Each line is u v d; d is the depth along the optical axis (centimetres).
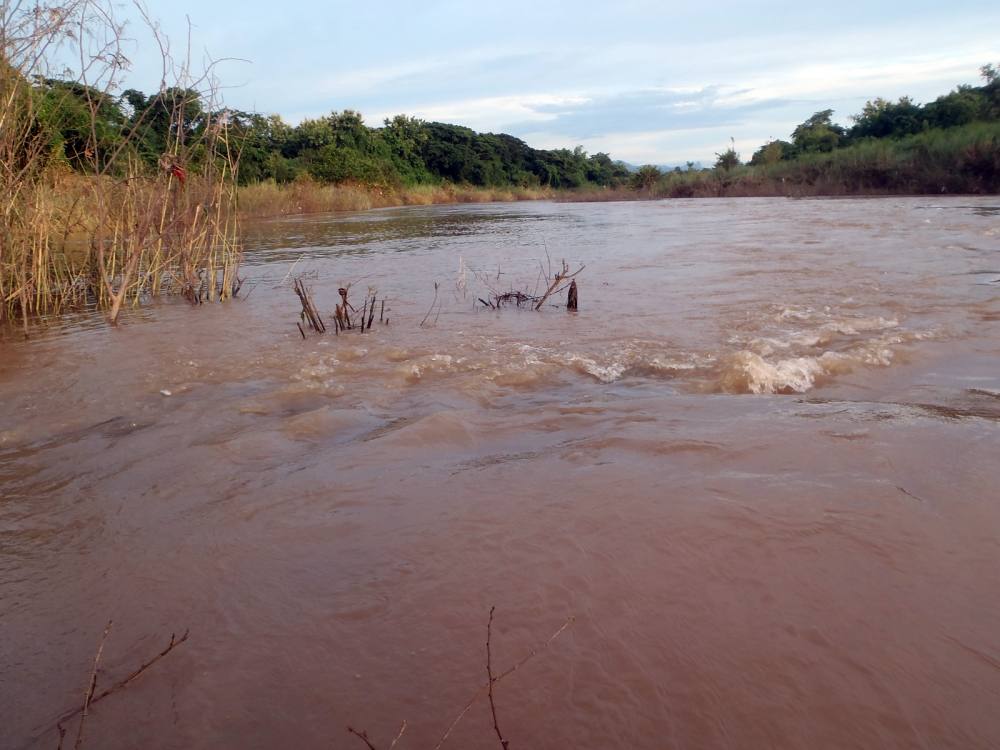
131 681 187
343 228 1986
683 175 4141
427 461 323
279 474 314
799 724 165
